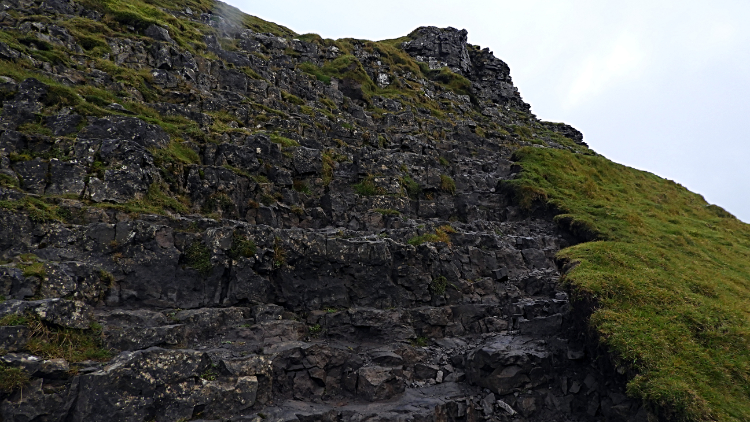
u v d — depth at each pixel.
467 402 13.77
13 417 9.02
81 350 10.40
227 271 14.30
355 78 40.75
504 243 21.86
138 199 14.84
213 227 14.84
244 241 14.66
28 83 16.83
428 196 25.36
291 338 13.71
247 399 11.28
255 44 38.12
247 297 14.25
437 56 61.41
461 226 23.03
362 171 23.62
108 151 15.14
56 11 25.45
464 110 49.09
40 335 9.97
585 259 18.55
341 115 32.66
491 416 13.92
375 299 16.58
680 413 11.66
